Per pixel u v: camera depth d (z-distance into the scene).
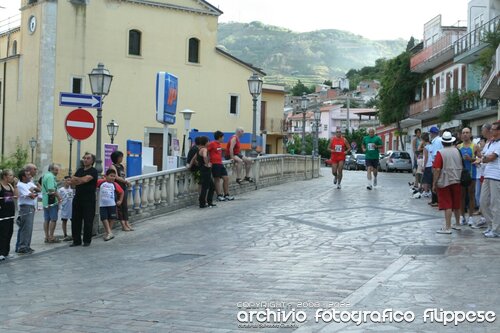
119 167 15.38
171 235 14.18
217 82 50.03
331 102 128.75
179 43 48.44
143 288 8.89
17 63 46.38
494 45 33.25
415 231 12.55
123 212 15.41
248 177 23.00
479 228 12.72
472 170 13.43
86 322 7.16
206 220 16.06
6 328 7.09
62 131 44.09
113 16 45.84
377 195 20.17
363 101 130.50
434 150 17.27
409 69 58.84
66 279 10.14
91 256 12.40
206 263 10.52
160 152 47.69
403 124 61.94
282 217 15.48
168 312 7.41
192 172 19.20
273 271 9.45
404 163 51.38
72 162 44.25
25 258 12.55
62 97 15.64
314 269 9.41
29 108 44.72
